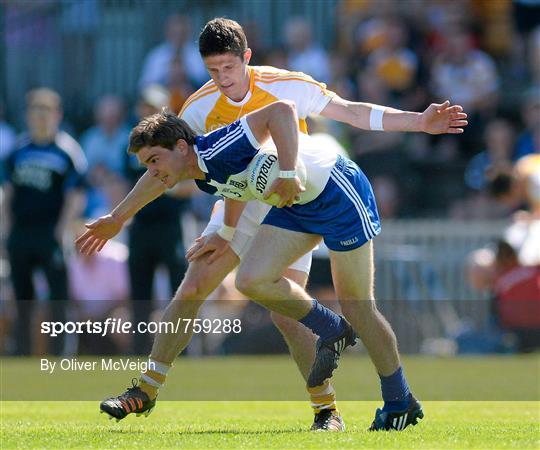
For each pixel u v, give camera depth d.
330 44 54.31
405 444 16.50
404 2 53.53
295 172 17.59
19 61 57.50
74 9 56.97
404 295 43.78
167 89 49.81
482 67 51.75
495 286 40.38
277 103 17.75
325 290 38.91
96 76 56.09
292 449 15.95
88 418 21.62
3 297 43.97
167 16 55.12
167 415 22.64
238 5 55.03
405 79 51.19
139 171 40.69
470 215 45.81
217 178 18.28
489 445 16.47
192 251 19.88
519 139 49.06
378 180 48.78
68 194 40.78
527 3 54.00
